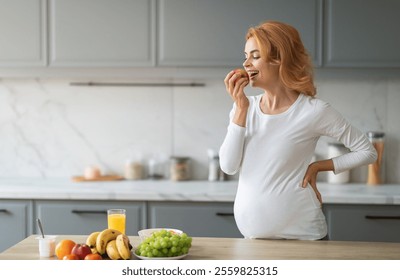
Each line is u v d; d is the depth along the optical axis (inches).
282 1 183.3
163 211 175.0
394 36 182.2
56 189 178.5
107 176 204.7
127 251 95.4
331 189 183.9
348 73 185.9
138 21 186.2
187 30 185.3
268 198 114.6
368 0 182.1
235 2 184.1
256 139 115.6
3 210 177.5
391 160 202.2
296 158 115.3
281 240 113.2
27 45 188.9
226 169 117.0
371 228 169.9
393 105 201.9
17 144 209.3
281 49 112.3
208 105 206.1
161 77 190.9
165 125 207.3
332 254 101.1
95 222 176.9
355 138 119.6
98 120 208.2
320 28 183.3
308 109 114.9
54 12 187.5
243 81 113.4
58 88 207.8
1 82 208.1
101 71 189.8
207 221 174.4
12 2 188.1
